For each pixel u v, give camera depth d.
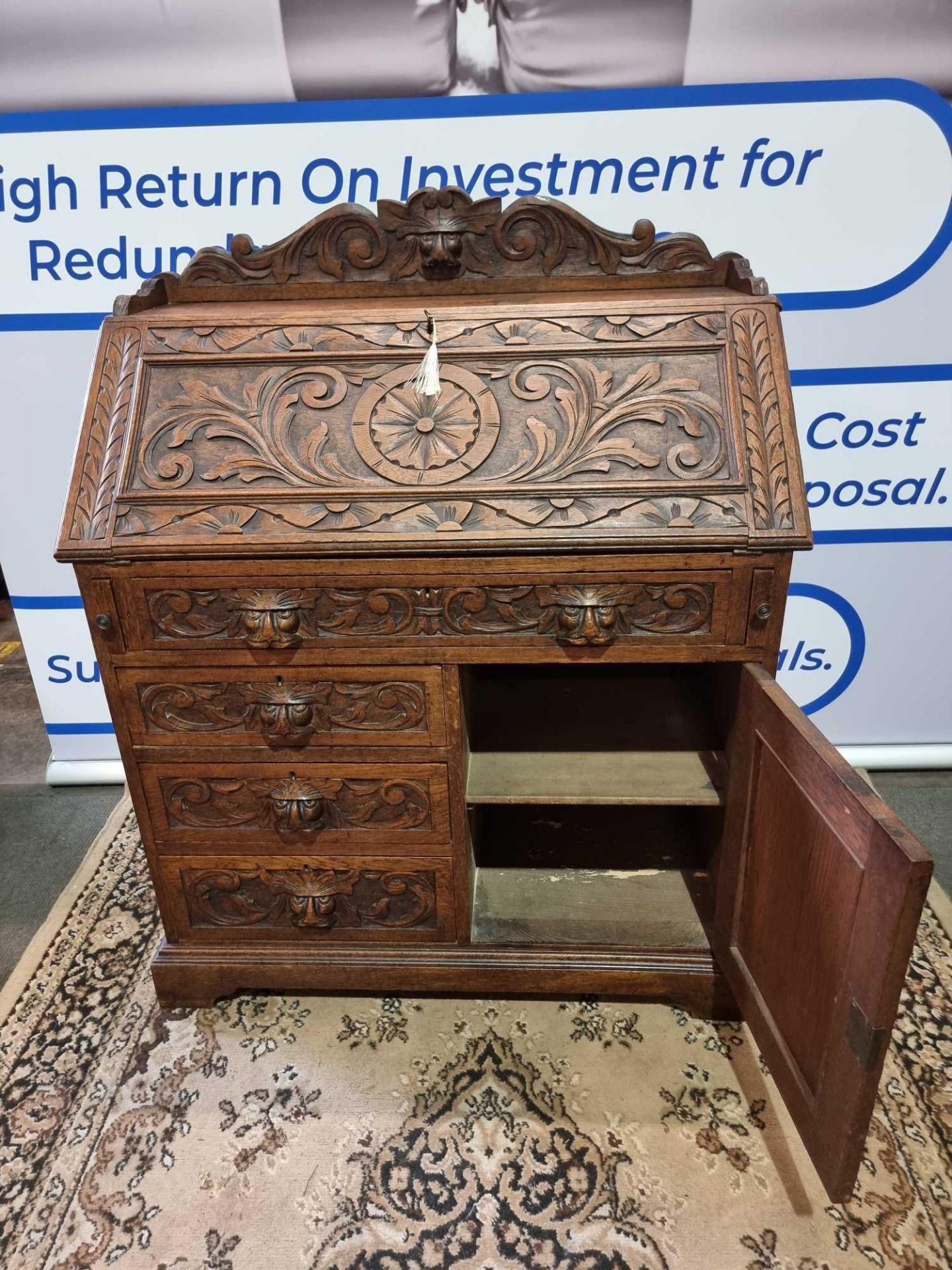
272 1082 1.19
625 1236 0.99
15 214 1.47
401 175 1.45
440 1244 0.99
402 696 1.09
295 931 1.26
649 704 1.38
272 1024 1.28
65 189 1.45
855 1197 1.03
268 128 1.41
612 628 1.04
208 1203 1.04
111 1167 1.08
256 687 1.09
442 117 1.40
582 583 1.02
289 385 1.07
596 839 1.47
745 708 1.04
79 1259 0.98
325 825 1.18
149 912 1.53
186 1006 1.31
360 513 1.01
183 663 1.08
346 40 1.34
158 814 1.18
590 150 1.42
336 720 1.11
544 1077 1.19
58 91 1.37
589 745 1.27
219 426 1.06
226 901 1.25
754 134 1.39
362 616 1.04
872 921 0.74
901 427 1.61
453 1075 1.19
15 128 1.40
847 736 1.96
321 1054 1.23
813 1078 0.90
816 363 1.56
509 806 1.57
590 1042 1.24
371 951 1.26
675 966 1.22
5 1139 1.12
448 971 1.24
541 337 1.08
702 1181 1.05
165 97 1.38
